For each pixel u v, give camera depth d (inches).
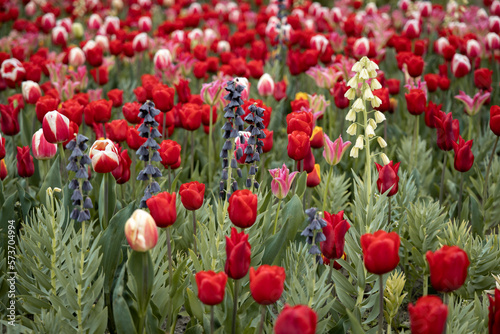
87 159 113.3
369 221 127.6
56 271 113.4
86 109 181.6
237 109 128.6
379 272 93.7
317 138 159.6
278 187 127.8
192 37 354.9
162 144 148.6
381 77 233.8
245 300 121.0
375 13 378.0
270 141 157.9
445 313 82.8
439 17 389.4
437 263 90.5
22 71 243.1
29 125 215.3
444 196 208.2
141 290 104.3
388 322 124.2
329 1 598.9
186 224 148.9
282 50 339.0
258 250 125.4
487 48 305.9
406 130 243.8
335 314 121.6
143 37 304.5
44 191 149.6
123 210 125.0
